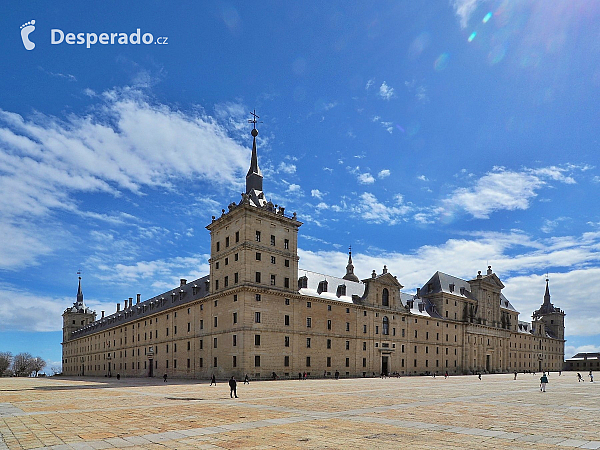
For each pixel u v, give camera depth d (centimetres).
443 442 1823
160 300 11425
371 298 10319
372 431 2083
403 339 10950
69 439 1920
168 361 10075
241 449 1697
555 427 2212
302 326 8600
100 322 16112
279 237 8538
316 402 3481
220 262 8550
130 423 2358
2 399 3969
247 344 7562
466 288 14200
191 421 2414
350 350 9512
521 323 17438
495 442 1828
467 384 6438
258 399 3772
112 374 13575
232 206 8400
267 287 8069
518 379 8738
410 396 4088
